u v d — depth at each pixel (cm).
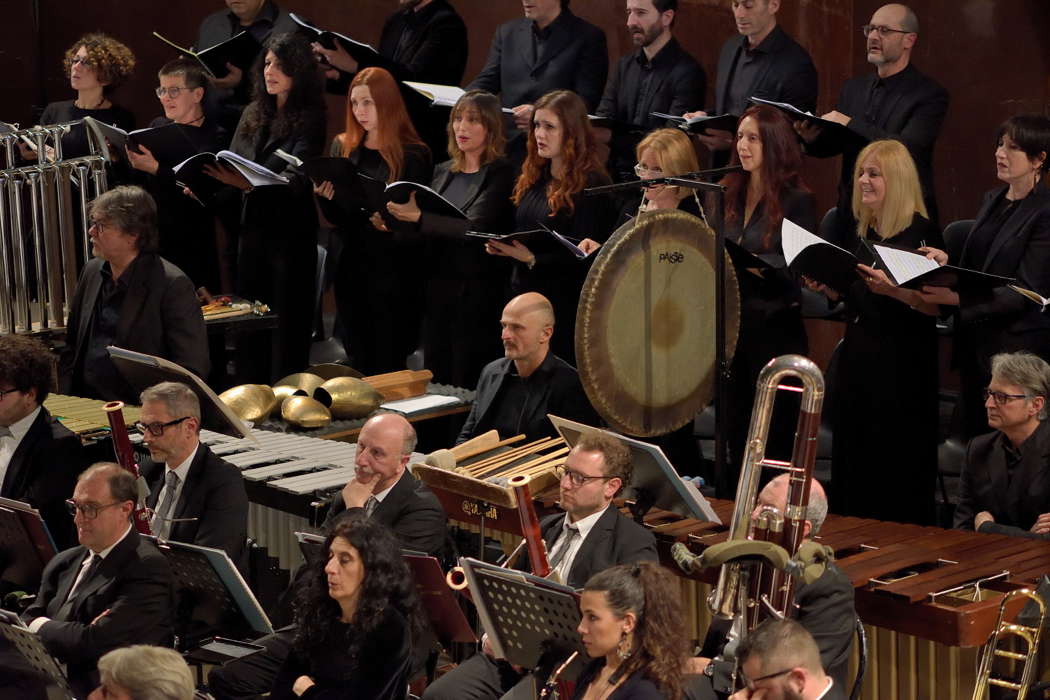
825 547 1742
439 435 3269
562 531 2152
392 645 1917
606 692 1731
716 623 1959
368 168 3369
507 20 4394
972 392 2744
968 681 1948
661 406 2697
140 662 1612
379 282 3491
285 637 2131
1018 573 2028
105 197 2923
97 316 3005
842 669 1867
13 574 2353
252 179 3159
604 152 3641
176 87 3684
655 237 2623
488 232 3206
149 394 2328
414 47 3766
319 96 3494
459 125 3200
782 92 3272
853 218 2959
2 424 2545
